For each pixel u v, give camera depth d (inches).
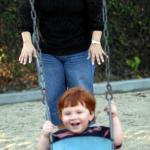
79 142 191.3
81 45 226.1
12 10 458.9
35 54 216.8
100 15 221.9
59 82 229.8
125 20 495.2
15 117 376.5
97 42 221.8
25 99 425.4
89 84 229.5
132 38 498.9
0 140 321.1
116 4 489.1
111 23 489.7
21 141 317.4
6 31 460.8
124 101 413.1
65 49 225.6
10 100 422.6
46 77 228.7
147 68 500.4
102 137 192.4
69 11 221.8
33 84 461.1
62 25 223.8
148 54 501.4
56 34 225.0
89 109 190.7
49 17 223.9
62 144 191.0
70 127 191.2
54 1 220.2
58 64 228.1
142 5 498.3
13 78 461.7
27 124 356.2
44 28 226.1
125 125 343.3
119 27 493.7
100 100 416.8
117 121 196.9
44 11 222.5
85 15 225.5
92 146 191.2
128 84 448.5
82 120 189.5
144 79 456.1
